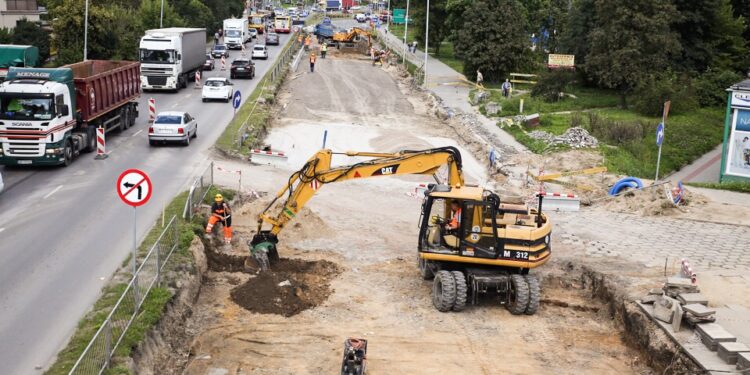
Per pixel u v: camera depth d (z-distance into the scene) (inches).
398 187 1198.9
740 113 1246.9
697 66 2364.7
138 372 511.2
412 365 591.5
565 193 1168.8
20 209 895.7
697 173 1519.4
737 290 709.3
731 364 545.0
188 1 3617.1
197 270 717.3
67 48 2242.9
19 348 523.5
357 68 2844.5
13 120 1081.4
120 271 671.1
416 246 905.5
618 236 934.4
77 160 1195.9
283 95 2127.2
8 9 2687.0
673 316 606.5
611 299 717.3
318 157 767.1
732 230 965.2
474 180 1264.8
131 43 2471.7
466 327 669.9
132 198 586.2
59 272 677.9
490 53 2443.4
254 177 1160.8
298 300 700.0
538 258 700.0
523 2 3036.4
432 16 3262.8
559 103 2103.8
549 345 641.6
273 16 6161.4
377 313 691.4
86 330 543.2
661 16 2006.6
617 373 594.6
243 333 633.0
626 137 1625.2
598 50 2097.7
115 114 1429.6
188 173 1128.2
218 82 1931.6
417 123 1803.6
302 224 929.5
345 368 536.1
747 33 2630.4
